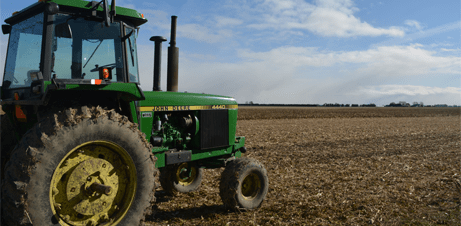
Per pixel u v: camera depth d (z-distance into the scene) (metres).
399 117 39.34
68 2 3.18
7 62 3.79
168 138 4.56
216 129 5.15
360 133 17.30
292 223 4.22
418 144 12.96
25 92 3.37
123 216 3.16
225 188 4.55
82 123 2.81
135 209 3.24
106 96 3.61
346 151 10.84
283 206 4.96
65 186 2.81
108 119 3.03
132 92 3.41
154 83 4.65
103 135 2.97
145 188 3.33
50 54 3.11
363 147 11.88
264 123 25.44
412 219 4.43
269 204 5.05
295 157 9.55
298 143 12.75
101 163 3.02
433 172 7.59
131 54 3.76
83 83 3.02
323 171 7.64
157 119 4.37
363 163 8.71
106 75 3.30
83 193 2.90
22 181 2.51
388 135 16.42
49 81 2.99
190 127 4.86
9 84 3.72
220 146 5.23
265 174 4.90
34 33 3.34
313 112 50.91
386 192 5.81
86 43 3.38
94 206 2.97
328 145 12.32
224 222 4.20
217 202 5.16
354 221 4.34
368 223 4.27
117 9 3.56
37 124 2.74
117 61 3.61
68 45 3.26
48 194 2.62
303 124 24.48
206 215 4.49
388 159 9.36
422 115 45.97
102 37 3.50
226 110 5.33
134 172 3.24
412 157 9.75
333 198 5.42
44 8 3.19
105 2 3.16
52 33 3.13
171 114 4.70
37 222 2.56
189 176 5.73
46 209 2.61
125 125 3.16
